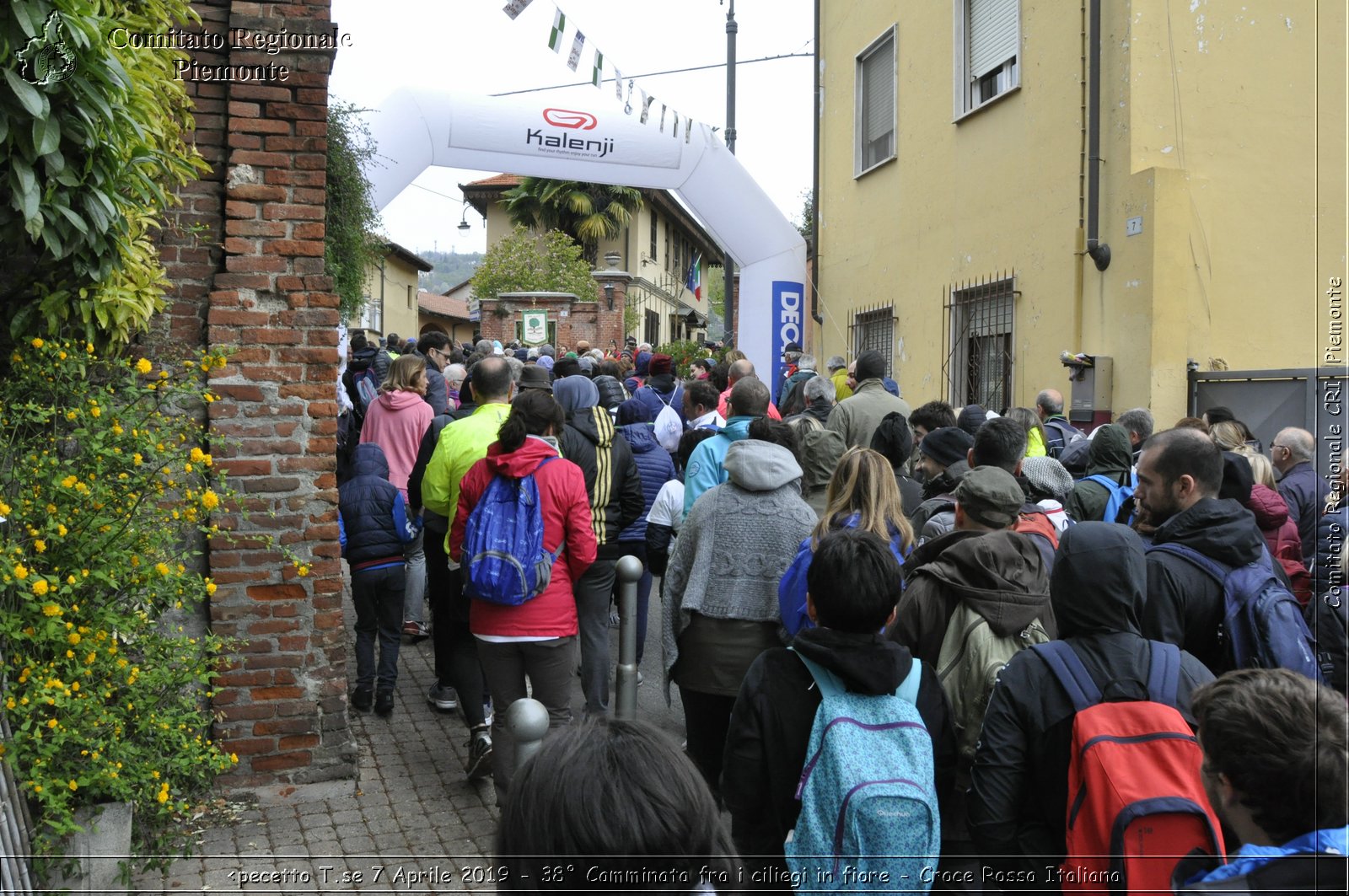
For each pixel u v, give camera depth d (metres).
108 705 4.09
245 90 4.98
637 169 11.90
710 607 4.20
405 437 7.32
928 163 11.86
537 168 11.61
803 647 2.70
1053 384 9.52
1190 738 2.30
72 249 3.88
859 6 13.62
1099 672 2.49
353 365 9.37
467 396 6.65
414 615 7.73
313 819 4.80
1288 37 8.63
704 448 5.59
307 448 5.10
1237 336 8.50
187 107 4.85
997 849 2.51
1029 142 9.87
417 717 6.19
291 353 5.07
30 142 3.55
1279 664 2.96
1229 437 5.50
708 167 12.22
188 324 5.02
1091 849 2.29
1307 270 8.60
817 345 15.09
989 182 10.60
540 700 4.65
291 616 5.09
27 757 3.59
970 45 11.07
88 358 4.32
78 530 3.96
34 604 3.59
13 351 4.43
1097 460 5.09
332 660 5.16
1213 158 8.55
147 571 4.11
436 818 4.83
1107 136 8.80
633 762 1.32
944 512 4.49
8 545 3.60
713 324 62.78
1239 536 3.17
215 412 4.97
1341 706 1.98
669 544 6.29
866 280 13.54
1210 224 8.48
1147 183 8.34
